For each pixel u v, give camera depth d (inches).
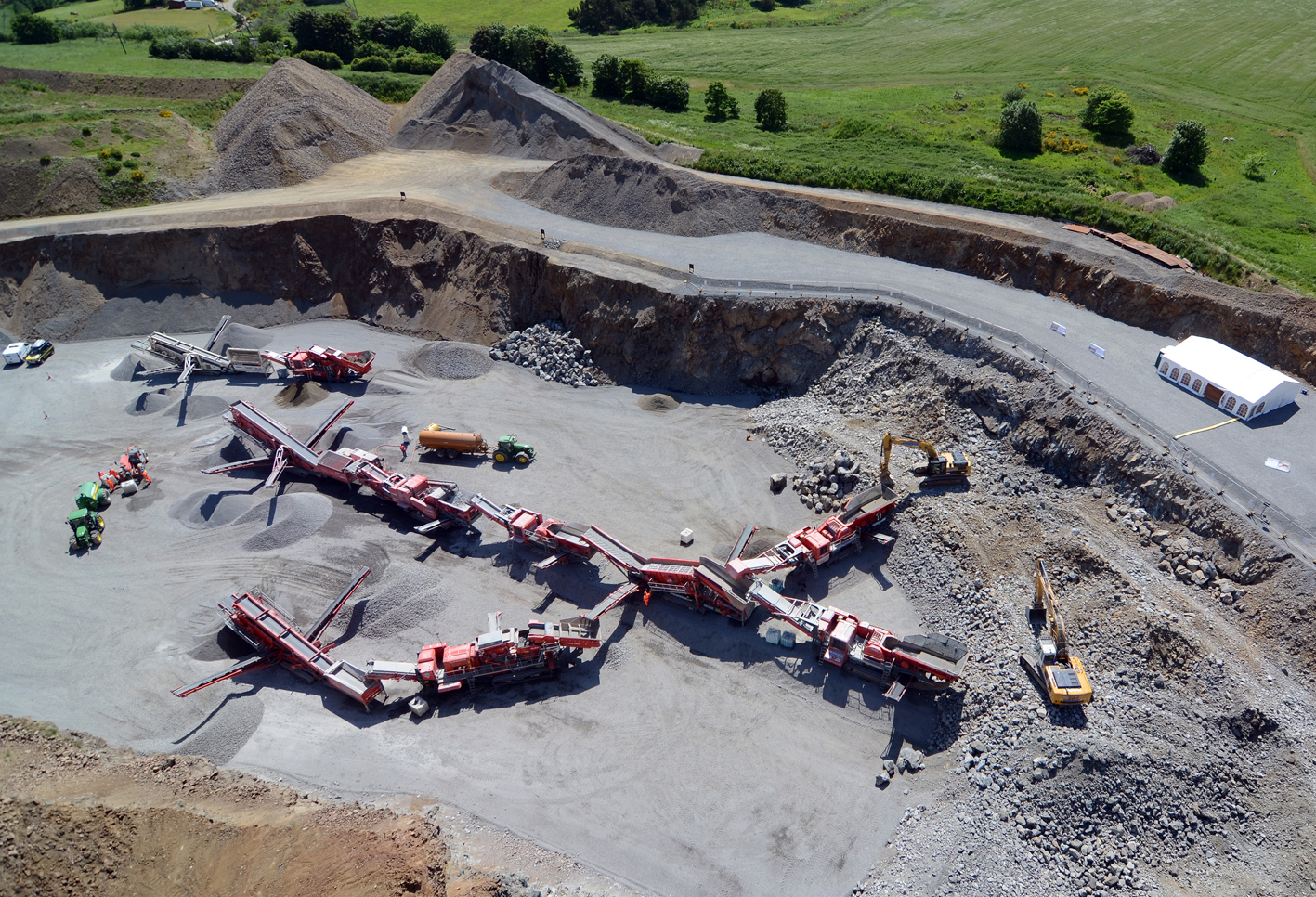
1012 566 1715.1
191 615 1845.5
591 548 1856.5
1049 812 1341.0
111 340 2824.8
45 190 3095.5
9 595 1903.3
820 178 2888.8
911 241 2551.7
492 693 1694.1
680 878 1360.7
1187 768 1332.4
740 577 1716.3
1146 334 2155.5
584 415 2404.0
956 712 1539.1
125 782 1477.6
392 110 3949.3
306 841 1347.2
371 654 1763.0
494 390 2532.0
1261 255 2306.8
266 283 2950.3
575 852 1402.6
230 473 2241.6
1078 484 1863.9
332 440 2321.6
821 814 1435.8
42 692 1686.8
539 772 1533.0
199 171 3339.1
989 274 2438.5
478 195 3147.1
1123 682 1467.8
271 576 1927.9
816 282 2445.9
